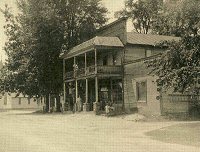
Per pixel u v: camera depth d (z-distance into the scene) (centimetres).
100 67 3734
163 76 2088
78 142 1678
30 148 1450
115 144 1599
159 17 5884
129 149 1433
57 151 1355
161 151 1386
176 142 1675
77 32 5556
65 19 5509
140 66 3438
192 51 2027
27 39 4944
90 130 2359
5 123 3091
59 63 5184
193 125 2259
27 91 5300
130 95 3631
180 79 2005
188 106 3067
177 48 2073
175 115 3025
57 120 3341
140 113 3297
